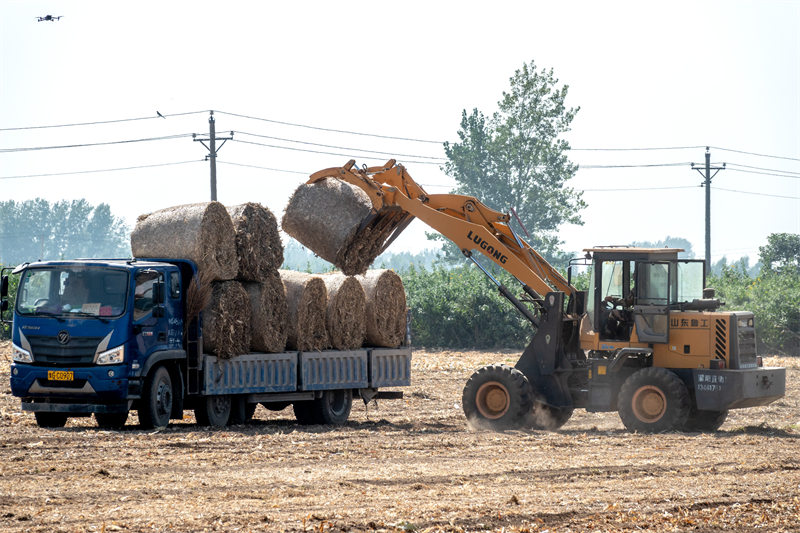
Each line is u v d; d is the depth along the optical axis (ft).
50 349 167.02
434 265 580.30
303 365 192.34
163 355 171.53
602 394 187.42
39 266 170.91
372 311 207.51
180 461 137.90
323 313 197.26
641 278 188.34
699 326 183.21
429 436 173.78
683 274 190.08
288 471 131.44
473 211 201.77
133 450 146.72
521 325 504.02
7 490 114.32
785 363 392.27
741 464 143.84
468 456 149.89
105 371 164.66
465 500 113.39
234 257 179.93
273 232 187.11
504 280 511.40
